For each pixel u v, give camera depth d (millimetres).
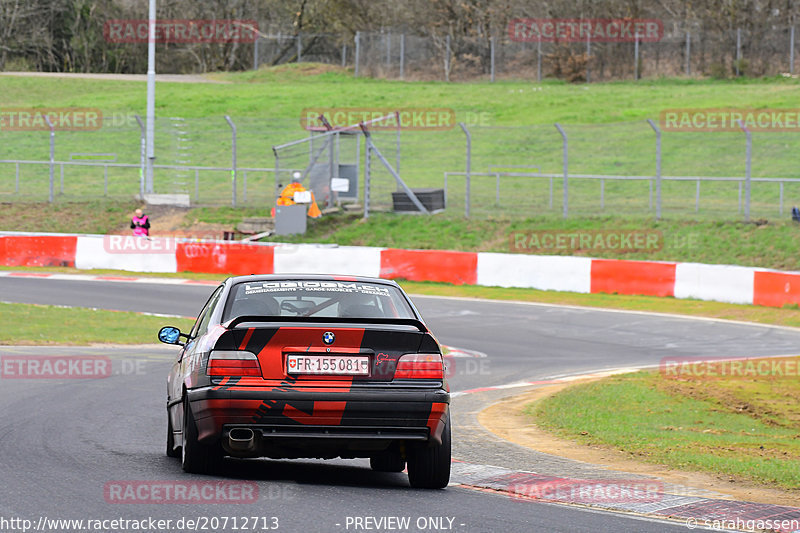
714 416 47375
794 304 91875
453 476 30641
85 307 84438
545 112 199500
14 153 180750
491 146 177875
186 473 27531
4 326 69812
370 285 29109
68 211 136000
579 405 49188
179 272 112375
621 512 25922
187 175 162625
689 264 99062
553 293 102438
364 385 25484
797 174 147125
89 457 30391
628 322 84562
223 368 25156
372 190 150500
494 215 128875
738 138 167625
